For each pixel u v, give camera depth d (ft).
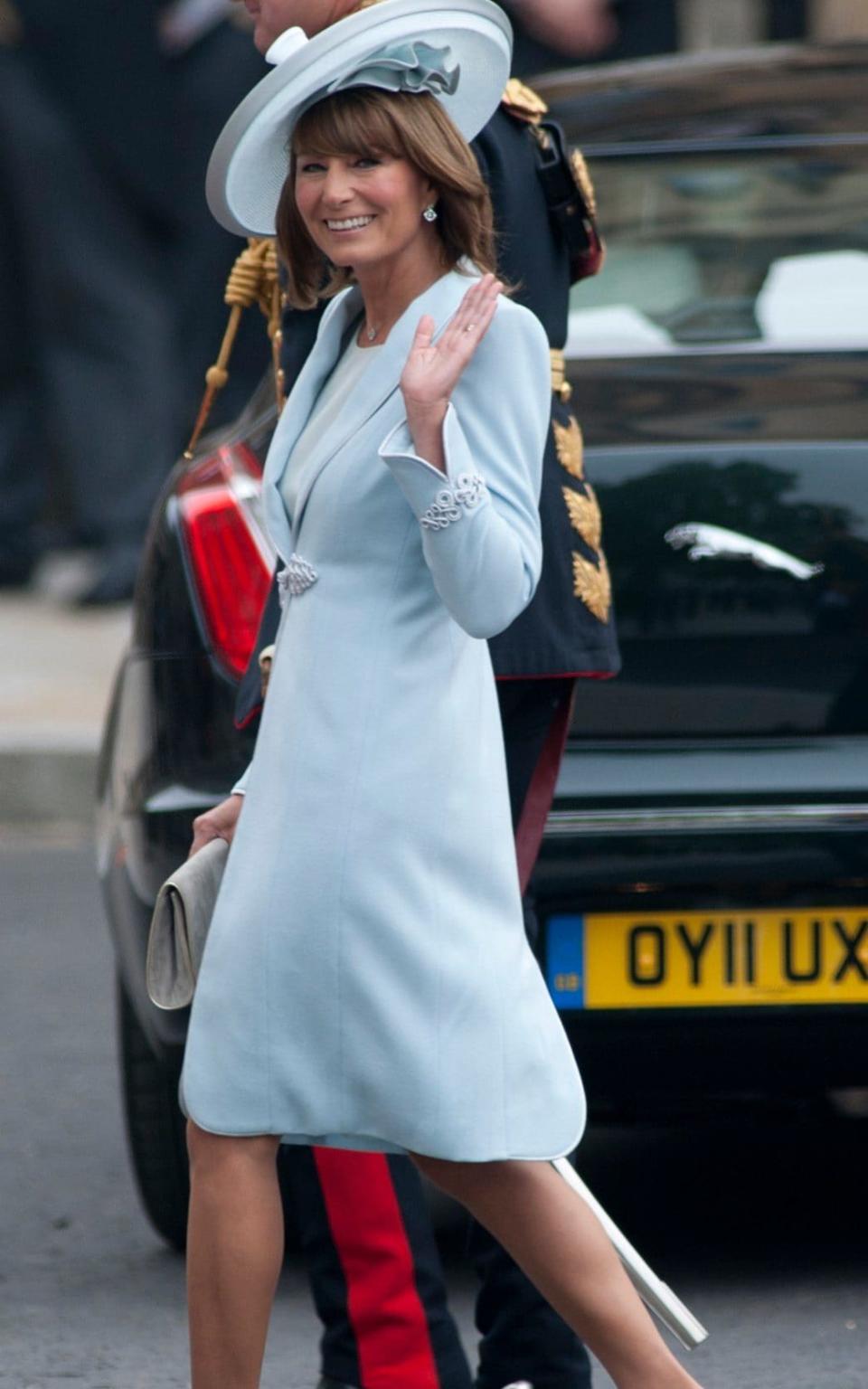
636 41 124.26
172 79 113.09
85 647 107.34
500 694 36.50
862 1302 45.01
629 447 43.11
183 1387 42.39
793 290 48.08
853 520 42.88
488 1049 31.89
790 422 43.68
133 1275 48.26
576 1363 36.42
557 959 41.88
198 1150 32.99
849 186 50.21
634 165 51.19
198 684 44.37
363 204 32.22
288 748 32.19
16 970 71.67
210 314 114.62
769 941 41.91
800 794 41.86
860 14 134.21
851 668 42.78
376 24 31.94
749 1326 44.04
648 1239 48.57
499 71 33.73
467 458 30.81
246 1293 32.83
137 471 114.21
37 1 111.45
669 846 41.63
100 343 113.60
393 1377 36.50
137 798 45.24
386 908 31.65
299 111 32.63
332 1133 32.37
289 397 33.88
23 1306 46.57
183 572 45.09
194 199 113.39
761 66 56.03
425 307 32.50
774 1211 50.08
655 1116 44.11
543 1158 32.22
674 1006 41.78
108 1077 61.72
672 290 48.21
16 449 120.37
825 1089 42.93
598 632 36.52
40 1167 55.01
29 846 88.58
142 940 44.88
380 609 31.96
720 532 42.80
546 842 41.57
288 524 33.17
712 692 42.73
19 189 112.88
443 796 31.83
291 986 31.99
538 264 36.68
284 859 32.01
